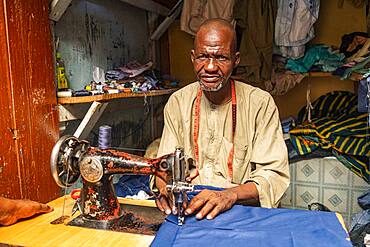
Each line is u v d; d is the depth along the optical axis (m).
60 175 1.17
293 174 2.79
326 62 2.74
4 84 1.41
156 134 3.26
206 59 1.37
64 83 1.84
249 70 2.79
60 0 1.68
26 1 1.52
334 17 3.11
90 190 1.16
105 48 2.41
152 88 2.54
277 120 1.56
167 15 3.17
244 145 1.53
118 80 2.36
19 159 1.49
